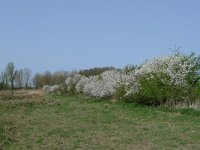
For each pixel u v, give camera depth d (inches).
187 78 1212.5
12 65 3255.4
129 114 1079.0
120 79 1425.9
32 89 3297.2
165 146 649.0
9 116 1053.2
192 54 1248.2
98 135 757.9
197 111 1067.9
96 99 1604.3
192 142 678.5
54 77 3297.2
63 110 1216.2
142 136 741.9
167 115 1035.9
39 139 709.3
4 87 3203.7
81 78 2182.6
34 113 1138.0
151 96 1258.0
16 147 639.1
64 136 745.6
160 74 1248.2
